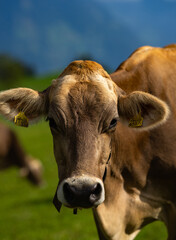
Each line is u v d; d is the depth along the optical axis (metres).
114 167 5.95
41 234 11.50
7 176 26.55
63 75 5.42
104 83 5.16
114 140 5.87
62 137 4.92
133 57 6.56
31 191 21.02
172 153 5.92
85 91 4.96
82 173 4.50
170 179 5.98
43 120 5.55
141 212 6.18
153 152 5.96
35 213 14.50
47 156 30.02
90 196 4.42
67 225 12.26
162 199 6.10
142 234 10.38
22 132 43.66
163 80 6.18
